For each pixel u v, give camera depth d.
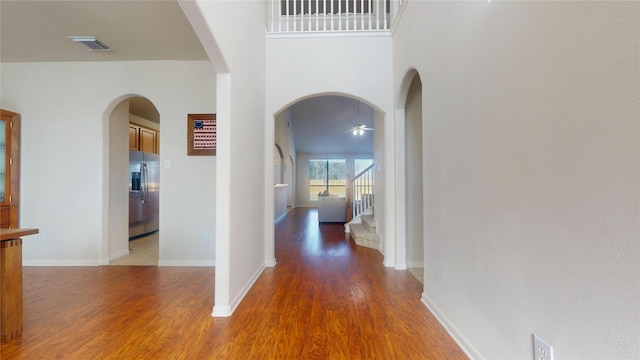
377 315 2.10
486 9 1.43
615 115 0.81
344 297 2.43
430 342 1.75
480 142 1.50
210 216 3.45
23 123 3.46
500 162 1.33
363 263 3.46
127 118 4.08
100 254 3.46
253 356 1.61
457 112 1.75
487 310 1.44
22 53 3.22
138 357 1.59
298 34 3.43
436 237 2.09
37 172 3.46
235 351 1.65
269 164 3.39
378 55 3.39
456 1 1.75
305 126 9.66
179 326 1.94
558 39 0.99
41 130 3.47
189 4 1.67
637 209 0.76
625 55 0.78
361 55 3.40
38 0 2.25
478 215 1.52
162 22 2.59
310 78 3.41
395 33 3.25
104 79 3.48
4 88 3.47
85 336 1.81
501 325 1.33
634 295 0.77
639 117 0.75
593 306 0.88
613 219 0.82
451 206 1.84
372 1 4.19
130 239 4.97
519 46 1.19
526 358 1.17
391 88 3.38
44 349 1.67
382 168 3.87
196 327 1.93
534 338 1.12
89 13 2.45
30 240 3.46
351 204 6.32
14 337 1.78
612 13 0.81
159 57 3.37
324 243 4.60
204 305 2.28
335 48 3.42
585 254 0.91
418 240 3.43
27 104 3.46
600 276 0.86
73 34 2.80
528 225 1.15
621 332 0.80
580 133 0.92
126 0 2.27
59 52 3.21
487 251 1.44
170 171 3.45
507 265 1.29
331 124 9.51
